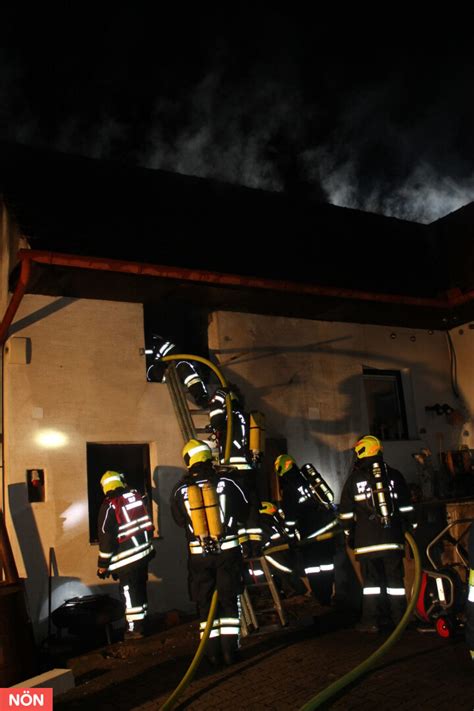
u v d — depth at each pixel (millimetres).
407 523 6230
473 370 10281
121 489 6516
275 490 8414
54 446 7133
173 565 7562
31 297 7367
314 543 7355
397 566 6059
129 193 8625
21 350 7137
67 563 6945
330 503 7402
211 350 8547
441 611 5812
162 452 7766
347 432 9297
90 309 7691
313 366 9242
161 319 9008
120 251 7207
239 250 8320
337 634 6105
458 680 4645
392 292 8953
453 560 7367
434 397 10312
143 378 7844
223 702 4562
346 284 8602
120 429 7551
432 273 10086
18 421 7004
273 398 8781
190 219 8602
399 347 10156
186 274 7262
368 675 4863
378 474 6117
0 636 5359
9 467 6895
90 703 4801
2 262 7586
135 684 5129
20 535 6789
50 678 5113
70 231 7176
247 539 6137
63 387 7320
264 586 6953
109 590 7090
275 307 8703
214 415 7254
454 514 7602
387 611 6301
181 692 4648
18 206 7246
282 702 4477
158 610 7348
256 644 5926
